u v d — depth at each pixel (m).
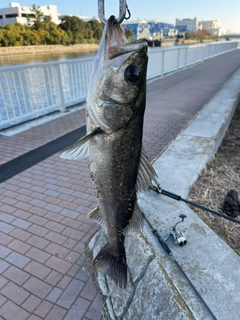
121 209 1.39
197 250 1.90
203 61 19.39
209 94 8.74
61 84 6.74
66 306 1.97
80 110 7.21
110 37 1.15
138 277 1.77
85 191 3.37
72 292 2.07
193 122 4.84
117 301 1.83
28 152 4.55
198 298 1.50
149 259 1.79
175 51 13.87
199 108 7.14
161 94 8.98
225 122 4.95
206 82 10.89
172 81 11.42
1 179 3.69
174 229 2.01
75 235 2.63
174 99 8.24
